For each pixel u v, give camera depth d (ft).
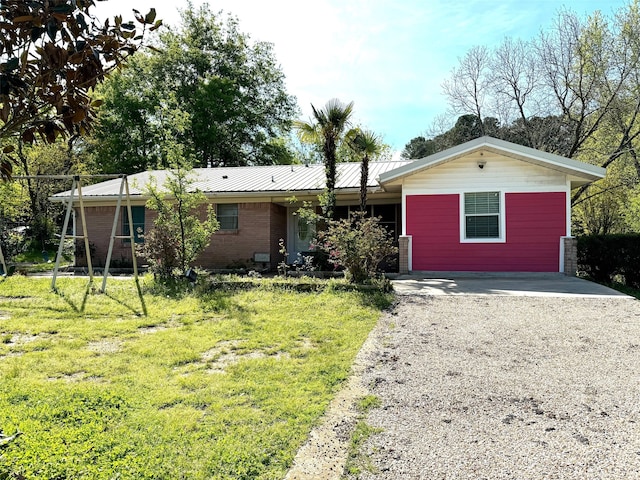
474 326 21.38
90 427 10.81
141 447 9.88
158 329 21.76
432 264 42.83
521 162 40.91
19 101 5.35
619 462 9.36
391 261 45.47
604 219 66.33
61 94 5.44
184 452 9.68
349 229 33.55
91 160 98.07
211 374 14.97
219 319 23.61
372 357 16.96
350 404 12.55
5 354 17.52
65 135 6.12
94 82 5.59
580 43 67.77
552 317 22.86
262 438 10.32
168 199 48.80
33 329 21.16
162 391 13.35
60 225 80.89
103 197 53.36
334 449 10.02
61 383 14.12
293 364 15.97
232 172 64.03
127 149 104.99
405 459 9.60
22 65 5.10
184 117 38.06
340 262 32.89
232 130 109.50
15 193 67.10
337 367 15.61
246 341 19.16
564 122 72.38
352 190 47.32
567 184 39.96
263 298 28.89
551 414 11.80
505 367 15.66
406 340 19.20
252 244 52.44
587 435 10.59
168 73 110.83
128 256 55.88
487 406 12.38
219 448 9.82
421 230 43.11
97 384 14.15
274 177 57.77
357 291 30.40
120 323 22.49
